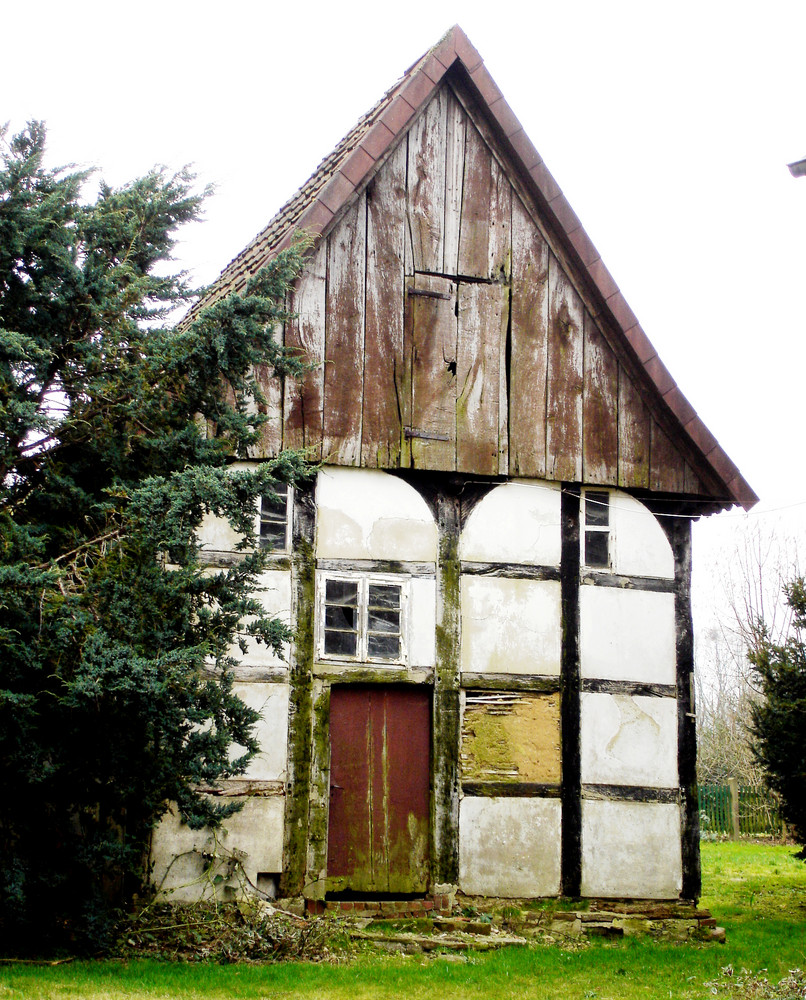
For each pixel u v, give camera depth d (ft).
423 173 37.91
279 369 29.58
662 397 38.14
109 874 30.50
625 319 38.19
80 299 28.02
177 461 28.91
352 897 34.55
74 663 25.53
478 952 32.12
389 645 35.60
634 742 37.27
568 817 36.19
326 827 34.06
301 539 35.12
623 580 38.19
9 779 26.05
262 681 34.14
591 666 37.32
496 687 36.29
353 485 35.88
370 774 35.09
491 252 38.32
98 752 26.32
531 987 28.22
